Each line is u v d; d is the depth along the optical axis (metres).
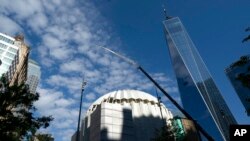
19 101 25.30
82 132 96.25
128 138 81.62
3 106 24.08
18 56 142.25
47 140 29.14
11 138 23.83
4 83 25.53
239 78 23.64
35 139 28.02
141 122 95.44
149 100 106.69
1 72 123.25
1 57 128.88
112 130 80.81
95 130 82.81
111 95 108.69
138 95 107.81
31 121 24.81
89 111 103.38
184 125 83.75
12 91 25.02
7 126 23.52
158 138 45.44
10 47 135.75
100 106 88.12
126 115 87.62
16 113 25.80
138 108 100.56
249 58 23.62
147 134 92.19
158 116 100.94
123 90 112.06
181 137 45.44
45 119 25.70
